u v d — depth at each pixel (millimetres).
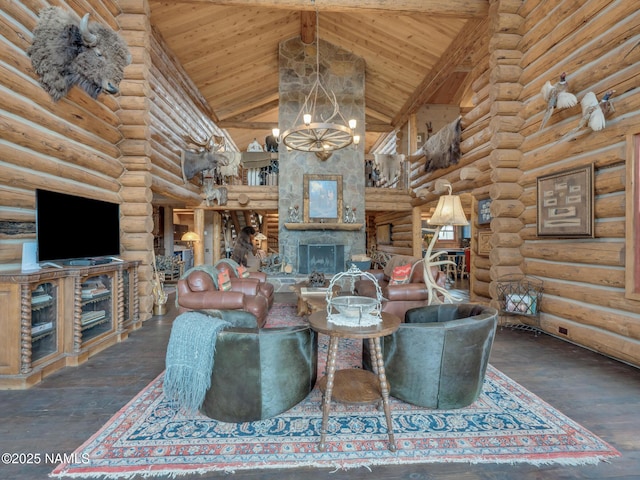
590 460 1713
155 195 5773
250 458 1726
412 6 4633
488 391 2443
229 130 11953
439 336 2119
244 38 6734
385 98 8797
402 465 1687
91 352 3148
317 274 4855
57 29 2926
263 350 1997
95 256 3527
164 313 4781
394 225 9852
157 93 5336
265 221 12438
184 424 2021
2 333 2457
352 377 2293
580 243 3391
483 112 4867
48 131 3133
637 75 2771
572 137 3416
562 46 3570
